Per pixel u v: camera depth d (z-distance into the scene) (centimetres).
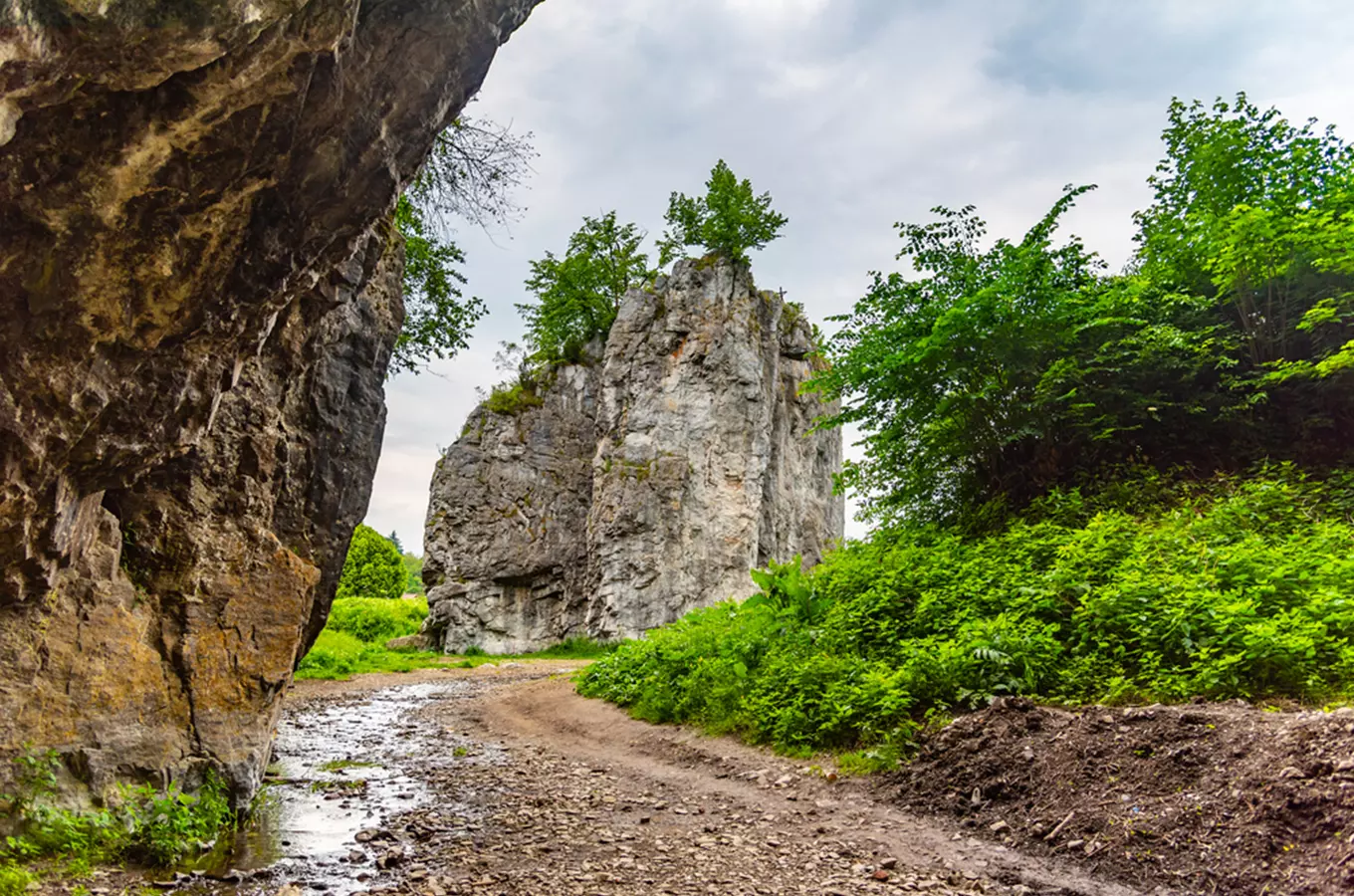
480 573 3559
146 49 379
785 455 3931
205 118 446
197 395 596
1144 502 1219
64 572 586
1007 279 1271
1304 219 1162
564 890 482
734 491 3528
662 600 3309
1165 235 1491
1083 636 823
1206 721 592
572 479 3762
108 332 483
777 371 3894
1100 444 1387
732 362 3638
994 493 1466
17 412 454
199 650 687
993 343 1324
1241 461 1298
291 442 872
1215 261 1279
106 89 398
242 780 674
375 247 852
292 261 596
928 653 862
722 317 3691
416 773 898
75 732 570
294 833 629
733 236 3838
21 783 525
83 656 593
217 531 729
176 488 698
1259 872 436
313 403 898
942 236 1502
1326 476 1166
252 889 489
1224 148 1360
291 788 809
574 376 3972
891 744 759
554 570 3612
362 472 982
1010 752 663
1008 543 1175
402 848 581
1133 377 1351
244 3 388
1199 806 505
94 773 573
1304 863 425
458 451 3756
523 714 1416
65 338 462
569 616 3572
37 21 333
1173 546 991
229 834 621
